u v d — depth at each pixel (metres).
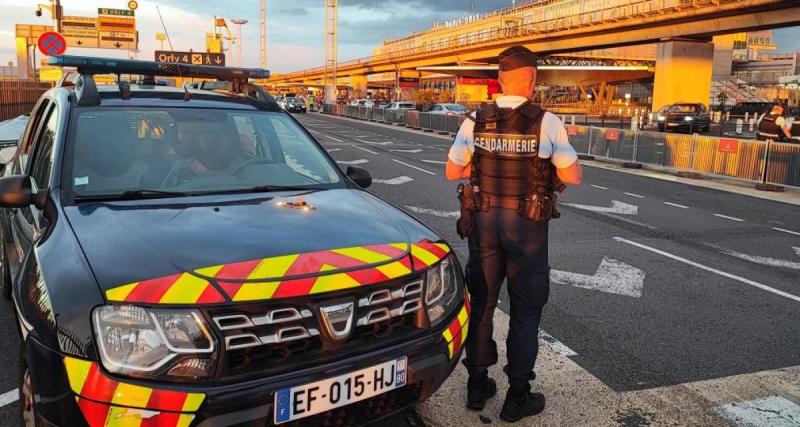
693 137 14.56
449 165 3.05
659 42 46.88
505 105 2.86
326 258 2.37
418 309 2.47
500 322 4.58
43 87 24.23
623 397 3.45
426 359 2.43
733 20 39.06
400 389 2.42
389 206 3.26
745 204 10.80
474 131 2.91
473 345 3.11
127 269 2.15
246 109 3.92
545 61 74.75
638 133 16.48
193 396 1.97
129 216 2.66
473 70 73.31
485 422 3.12
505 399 3.21
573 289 5.46
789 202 11.16
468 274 3.10
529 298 2.97
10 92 20.22
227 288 2.09
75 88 3.69
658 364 3.92
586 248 7.05
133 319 1.99
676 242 7.52
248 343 2.07
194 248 2.33
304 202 3.03
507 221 2.87
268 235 2.51
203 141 3.49
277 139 3.79
